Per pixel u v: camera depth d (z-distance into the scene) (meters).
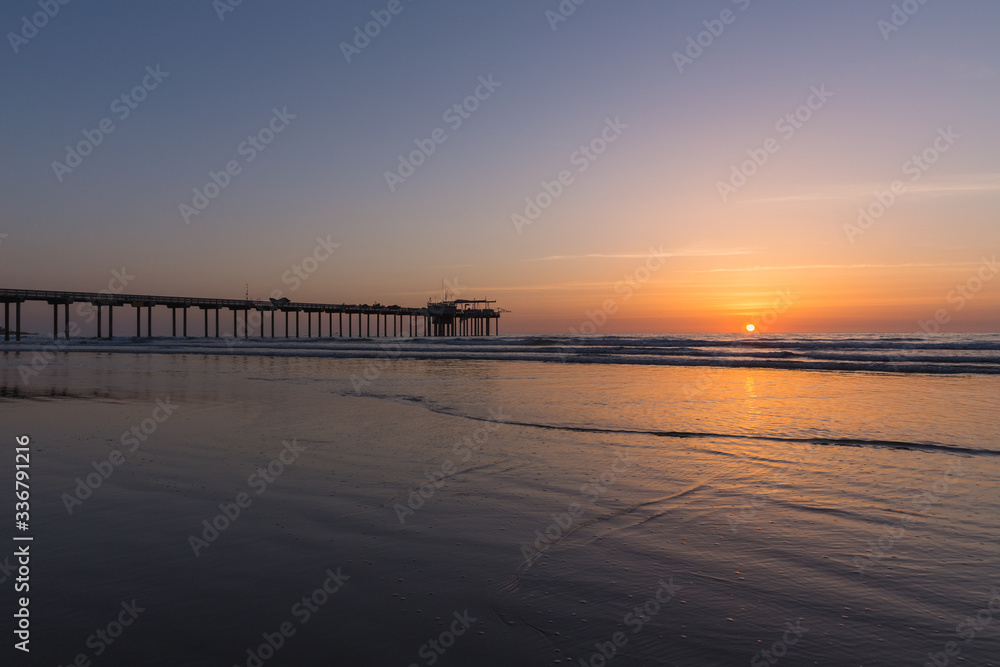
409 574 3.92
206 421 10.05
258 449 7.80
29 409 11.57
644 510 5.26
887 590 3.63
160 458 7.28
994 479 6.21
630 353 32.59
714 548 4.36
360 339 72.62
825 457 7.30
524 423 9.87
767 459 7.21
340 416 10.60
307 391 14.69
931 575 3.84
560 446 8.02
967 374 19.73
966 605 3.42
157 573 3.92
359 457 7.36
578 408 11.62
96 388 15.46
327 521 4.97
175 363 26.97
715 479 6.29
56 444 8.12
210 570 3.96
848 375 19.33
